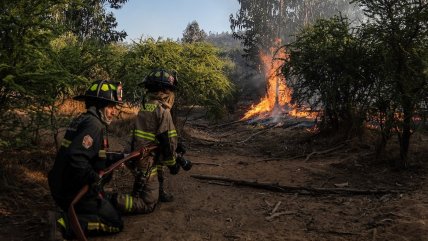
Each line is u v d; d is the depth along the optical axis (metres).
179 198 5.53
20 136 5.10
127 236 4.18
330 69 9.09
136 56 10.72
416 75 6.73
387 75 7.01
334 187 6.16
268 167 7.64
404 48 6.95
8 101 4.90
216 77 12.31
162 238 4.15
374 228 4.38
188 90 11.53
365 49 8.35
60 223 3.88
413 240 3.99
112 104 3.97
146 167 4.74
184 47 12.70
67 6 5.40
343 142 9.36
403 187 5.95
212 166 7.73
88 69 6.71
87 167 3.66
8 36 4.52
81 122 3.77
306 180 6.61
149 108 4.80
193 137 12.38
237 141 12.45
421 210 4.71
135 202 4.72
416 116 6.78
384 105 7.21
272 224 4.61
